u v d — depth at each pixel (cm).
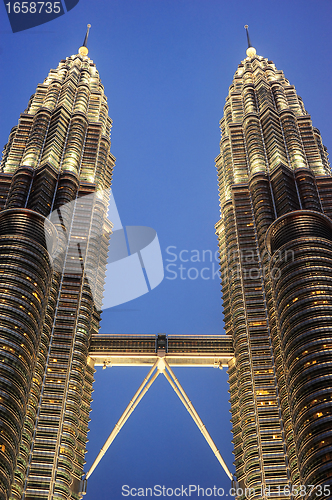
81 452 17838
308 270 17788
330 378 14738
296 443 14625
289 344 16300
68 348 19500
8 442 14238
